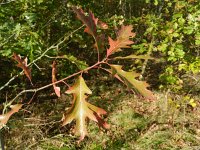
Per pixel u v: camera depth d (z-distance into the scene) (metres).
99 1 3.48
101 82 3.23
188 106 2.67
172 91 2.74
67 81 2.89
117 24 2.46
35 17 1.67
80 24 2.39
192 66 2.14
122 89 3.04
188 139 2.26
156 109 2.59
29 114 2.43
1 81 2.62
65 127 2.31
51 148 2.04
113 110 2.60
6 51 1.73
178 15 2.19
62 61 2.56
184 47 2.34
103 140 2.23
